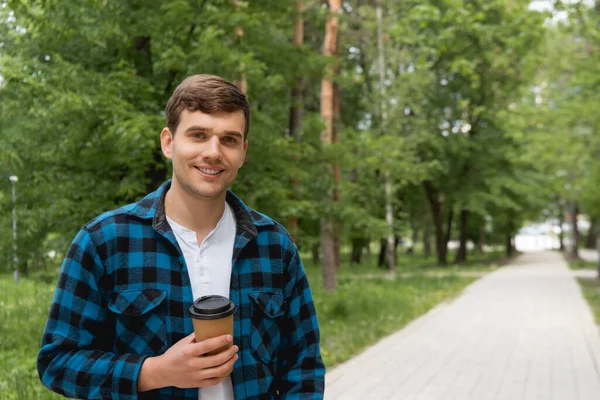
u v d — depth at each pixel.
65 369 1.35
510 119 16.66
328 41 14.56
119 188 7.52
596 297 14.45
